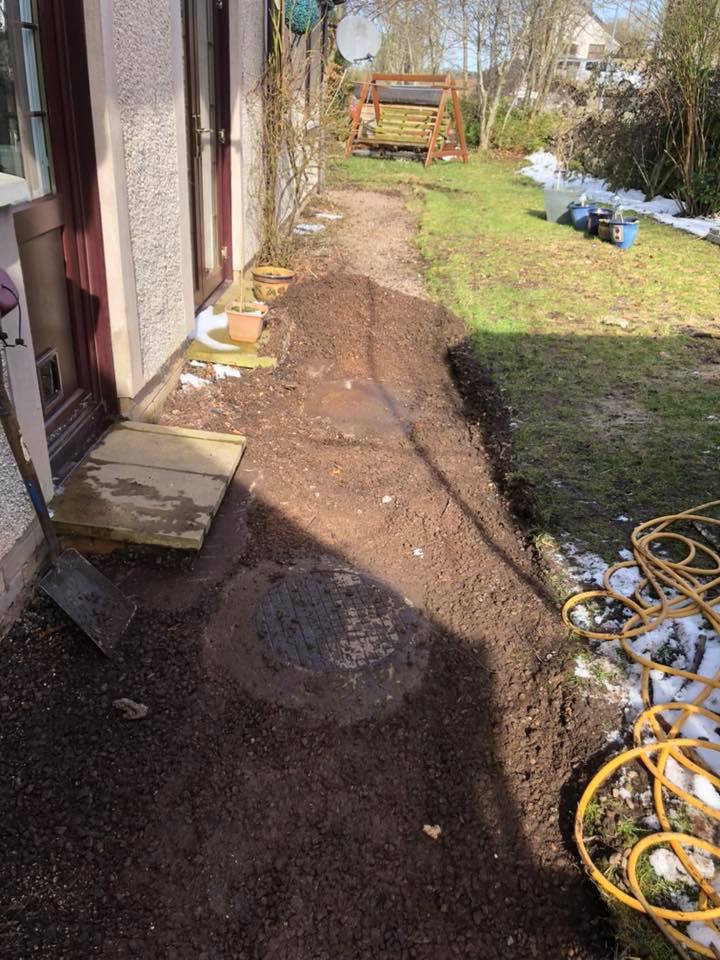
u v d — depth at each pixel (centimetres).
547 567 340
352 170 1655
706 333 661
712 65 1186
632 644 296
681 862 215
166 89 423
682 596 321
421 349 612
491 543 361
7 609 271
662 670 278
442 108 1803
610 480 408
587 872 214
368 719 258
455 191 1451
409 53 3028
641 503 388
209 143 609
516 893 211
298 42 816
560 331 652
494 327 655
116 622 280
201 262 601
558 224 1145
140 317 409
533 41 2203
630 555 347
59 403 359
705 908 203
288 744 246
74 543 319
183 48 510
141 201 396
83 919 194
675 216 1251
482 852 221
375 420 485
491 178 1642
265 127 735
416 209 1250
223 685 265
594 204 1148
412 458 439
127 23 355
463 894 209
